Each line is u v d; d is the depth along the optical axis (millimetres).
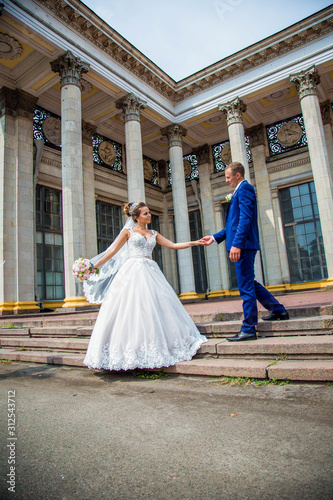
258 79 16281
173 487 1605
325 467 1670
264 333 4277
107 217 19859
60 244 16578
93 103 17344
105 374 4145
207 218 21609
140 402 2953
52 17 12812
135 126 15938
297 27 15016
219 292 20625
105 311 4086
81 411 2811
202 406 2730
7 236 13852
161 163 24141
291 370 3162
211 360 3912
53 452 2062
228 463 1790
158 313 4023
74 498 1561
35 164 15445
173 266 23062
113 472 1786
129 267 4234
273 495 1483
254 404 2672
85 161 18047
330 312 4570
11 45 13336
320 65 15000
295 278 18938
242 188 4051
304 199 19094
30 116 15242
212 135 21750
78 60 13320
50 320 7562
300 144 19219
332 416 2291
